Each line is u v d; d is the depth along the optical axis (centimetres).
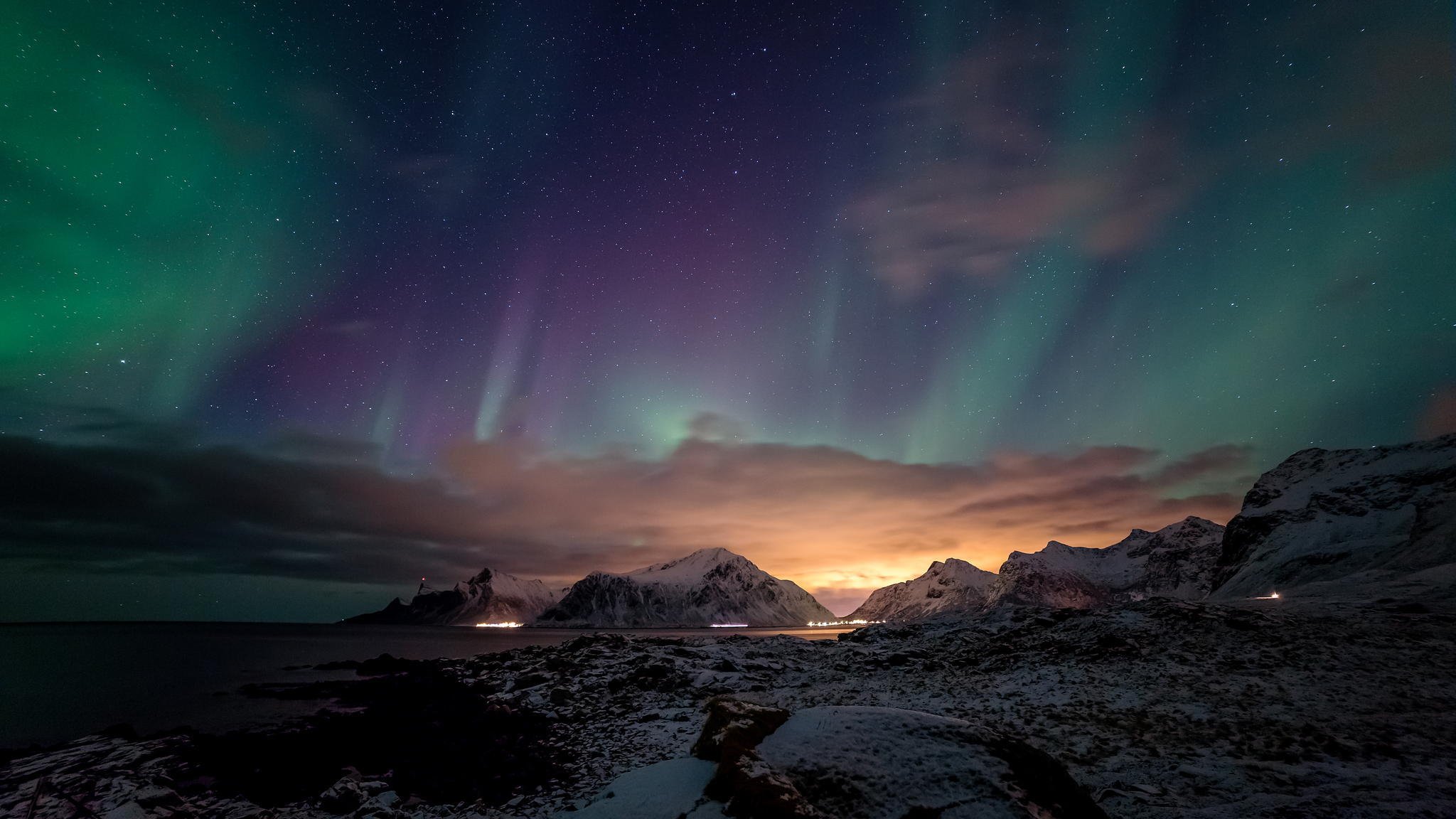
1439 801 957
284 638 16000
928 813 739
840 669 2797
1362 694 1625
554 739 2012
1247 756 1240
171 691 4453
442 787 1608
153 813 1430
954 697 1967
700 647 3575
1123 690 1825
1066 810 811
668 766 882
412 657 8612
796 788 751
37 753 2095
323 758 1941
